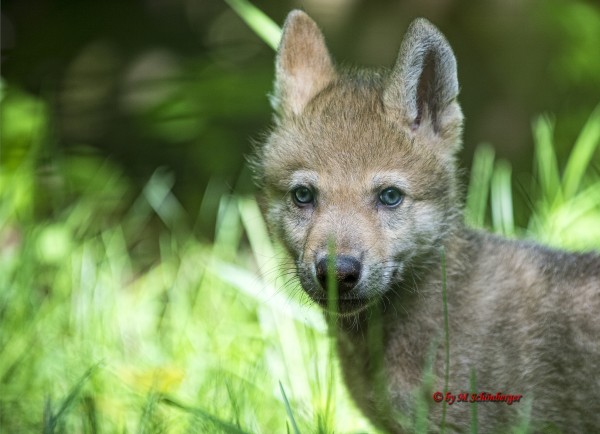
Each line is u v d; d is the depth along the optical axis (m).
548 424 8.19
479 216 11.65
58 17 18.38
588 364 8.20
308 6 17.48
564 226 11.82
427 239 8.08
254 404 9.06
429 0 17.25
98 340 10.60
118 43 18.14
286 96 8.80
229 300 11.59
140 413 8.86
